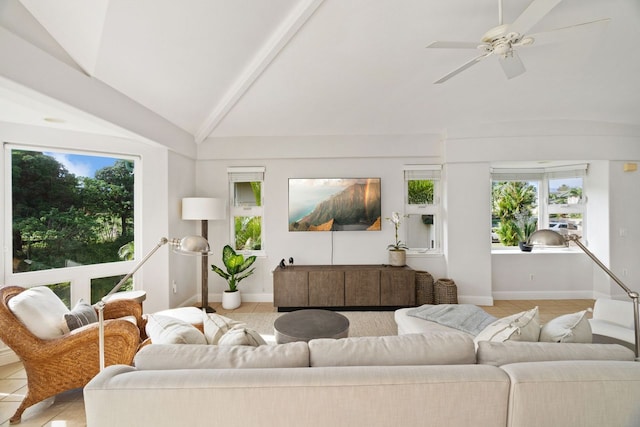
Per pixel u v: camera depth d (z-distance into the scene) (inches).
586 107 146.2
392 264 164.7
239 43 95.5
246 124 157.9
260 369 47.1
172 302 150.8
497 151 162.1
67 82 83.8
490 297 165.8
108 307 101.1
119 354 84.5
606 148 159.0
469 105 144.1
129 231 142.5
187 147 159.9
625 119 156.6
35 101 88.9
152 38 86.8
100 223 134.5
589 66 115.4
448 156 165.3
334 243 176.2
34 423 75.5
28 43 72.2
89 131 125.9
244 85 116.9
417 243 177.3
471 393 45.0
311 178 174.2
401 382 44.9
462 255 166.7
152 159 144.6
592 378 45.1
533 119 158.6
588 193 173.2
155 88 111.0
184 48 93.5
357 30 94.6
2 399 85.3
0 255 108.8
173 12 79.7
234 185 178.9
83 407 81.6
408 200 177.3
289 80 120.1
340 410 44.5
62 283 123.3
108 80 97.7
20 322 76.7
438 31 95.6
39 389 77.3
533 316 65.7
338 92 130.0
